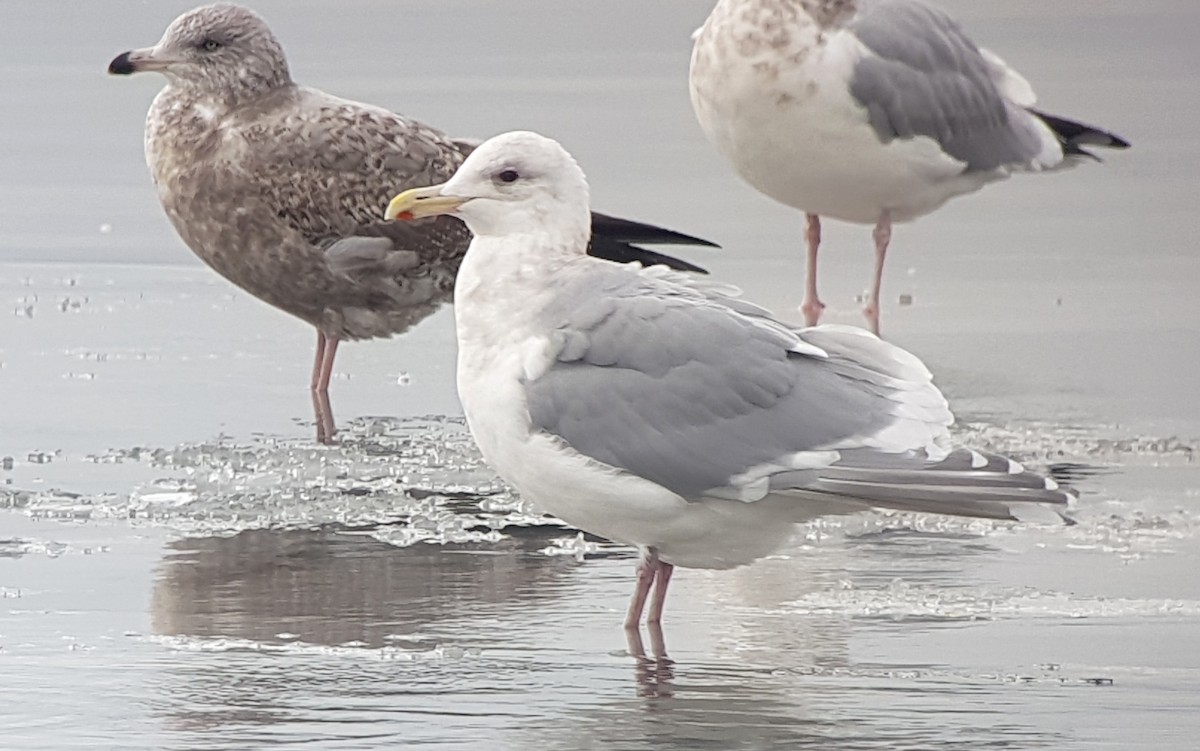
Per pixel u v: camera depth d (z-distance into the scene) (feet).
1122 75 103.86
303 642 33.81
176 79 51.72
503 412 34.24
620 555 39.58
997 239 75.31
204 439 48.55
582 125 90.74
